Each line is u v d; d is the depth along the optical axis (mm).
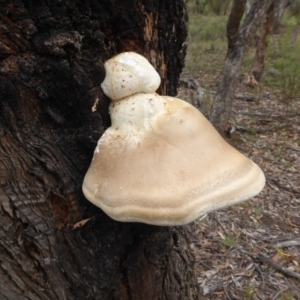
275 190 1209
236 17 1384
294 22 1889
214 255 919
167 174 296
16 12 271
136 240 385
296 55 1809
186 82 1988
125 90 317
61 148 325
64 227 339
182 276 501
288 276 861
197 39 3301
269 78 2178
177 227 460
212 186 300
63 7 282
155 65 383
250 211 1102
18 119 302
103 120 338
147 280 435
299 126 1670
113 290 411
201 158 308
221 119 1480
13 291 327
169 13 368
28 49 286
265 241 976
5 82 283
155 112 319
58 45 286
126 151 309
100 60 319
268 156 1418
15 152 301
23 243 318
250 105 1930
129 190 294
